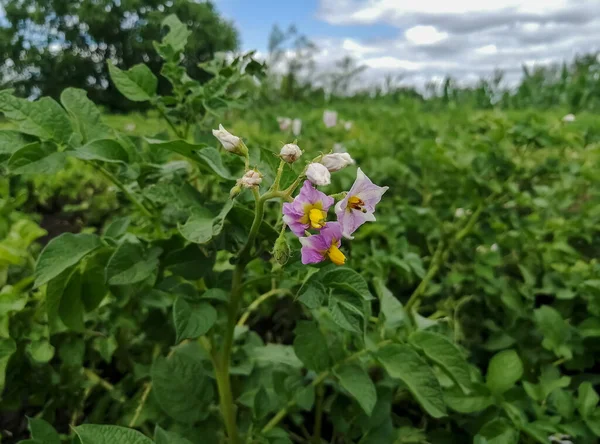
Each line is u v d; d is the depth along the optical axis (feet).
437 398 0.99
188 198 0.99
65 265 0.94
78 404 1.38
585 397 1.15
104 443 0.66
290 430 1.43
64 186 2.98
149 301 1.13
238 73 1.17
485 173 1.91
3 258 1.30
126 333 1.44
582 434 1.10
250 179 0.80
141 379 1.42
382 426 1.16
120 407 1.38
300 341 1.06
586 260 2.03
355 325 0.86
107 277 0.93
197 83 1.15
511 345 1.58
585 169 2.24
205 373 1.11
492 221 1.96
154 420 1.24
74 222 2.89
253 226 0.86
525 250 1.95
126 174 0.99
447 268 1.98
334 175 2.29
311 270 0.88
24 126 0.94
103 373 1.61
